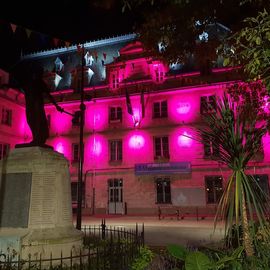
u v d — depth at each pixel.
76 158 29.72
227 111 5.93
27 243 6.84
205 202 25.42
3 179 7.68
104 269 6.14
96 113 29.64
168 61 10.68
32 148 7.92
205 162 25.83
